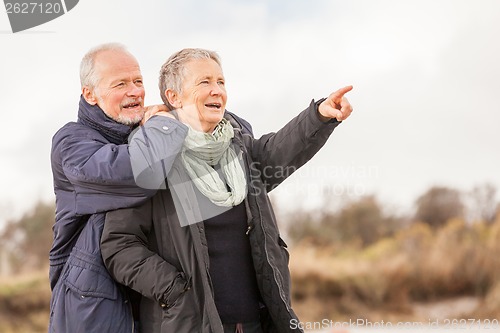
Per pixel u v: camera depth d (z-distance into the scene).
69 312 2.74
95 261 2.77
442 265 12.27
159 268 2.70
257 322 2.93
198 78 2.86
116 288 2.79
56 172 2.87
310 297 11.77
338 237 13.27
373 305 11.85
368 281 11.98
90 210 2.79
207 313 2.68
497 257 12.29
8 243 13.12
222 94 2.89
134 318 2.87
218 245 2.85
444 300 11.95
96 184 2.74
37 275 11.84
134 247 2.72
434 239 12.90
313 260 12.56
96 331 2.72
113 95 2.90
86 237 2.79
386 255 12.67
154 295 2.70
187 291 2.71
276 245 2.92
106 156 2.73
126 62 2.94
